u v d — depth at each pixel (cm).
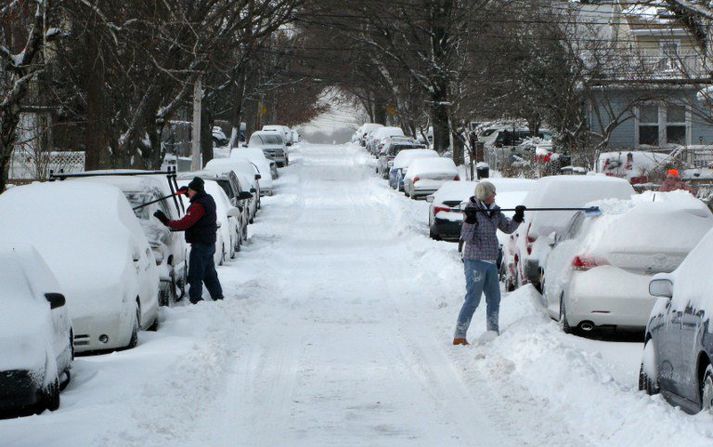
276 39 14325
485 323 3153
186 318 3120
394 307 3659
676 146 8662
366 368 2516
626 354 2661
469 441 1806
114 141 6612
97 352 2639
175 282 3644
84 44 5734
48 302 2091
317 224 7731
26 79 4356
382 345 2845
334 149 19775
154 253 3328
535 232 3797
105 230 2786
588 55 9856
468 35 10506
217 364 2503
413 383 2330
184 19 5419
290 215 8369
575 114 9319
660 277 1955
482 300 3712
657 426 1652
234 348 2775
